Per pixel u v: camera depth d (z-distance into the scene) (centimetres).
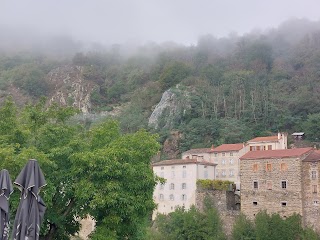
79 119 17050
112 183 2450
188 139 13688
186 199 9456
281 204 8025
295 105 14900
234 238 7838
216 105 15512
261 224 7656
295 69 18962
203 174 9744
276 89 16462
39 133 2756
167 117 15325
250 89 16575
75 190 2459
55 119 2975
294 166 8025
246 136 13312
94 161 2442
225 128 13525
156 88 19350
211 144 13112
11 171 2289
